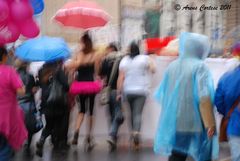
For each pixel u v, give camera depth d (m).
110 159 11.21
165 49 13.62
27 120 11.45
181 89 7.38
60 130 12.41
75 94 12.46
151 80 12.93
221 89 7.20
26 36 8.43
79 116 12.66
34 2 8.59
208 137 7.22
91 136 12.76
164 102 7.60
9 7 7.93
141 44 16.44
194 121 7.30
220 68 13.01
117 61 12.62
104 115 13.35
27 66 11.70
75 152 12.12
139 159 11.20
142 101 12.53
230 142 7.08
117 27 21.14
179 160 7.46
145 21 22.33
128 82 12.49
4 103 7.41
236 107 7.06
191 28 22.36
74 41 20.14
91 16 13.76
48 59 11.78
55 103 11.91
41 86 12.10
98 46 15.28
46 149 12.52
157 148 7.53
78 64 12.38
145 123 13.23
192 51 7.52
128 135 13.29
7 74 7.47
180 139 7.38
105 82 12.81
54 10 20.59
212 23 22.19
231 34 13.22
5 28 7.96
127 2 22.48
